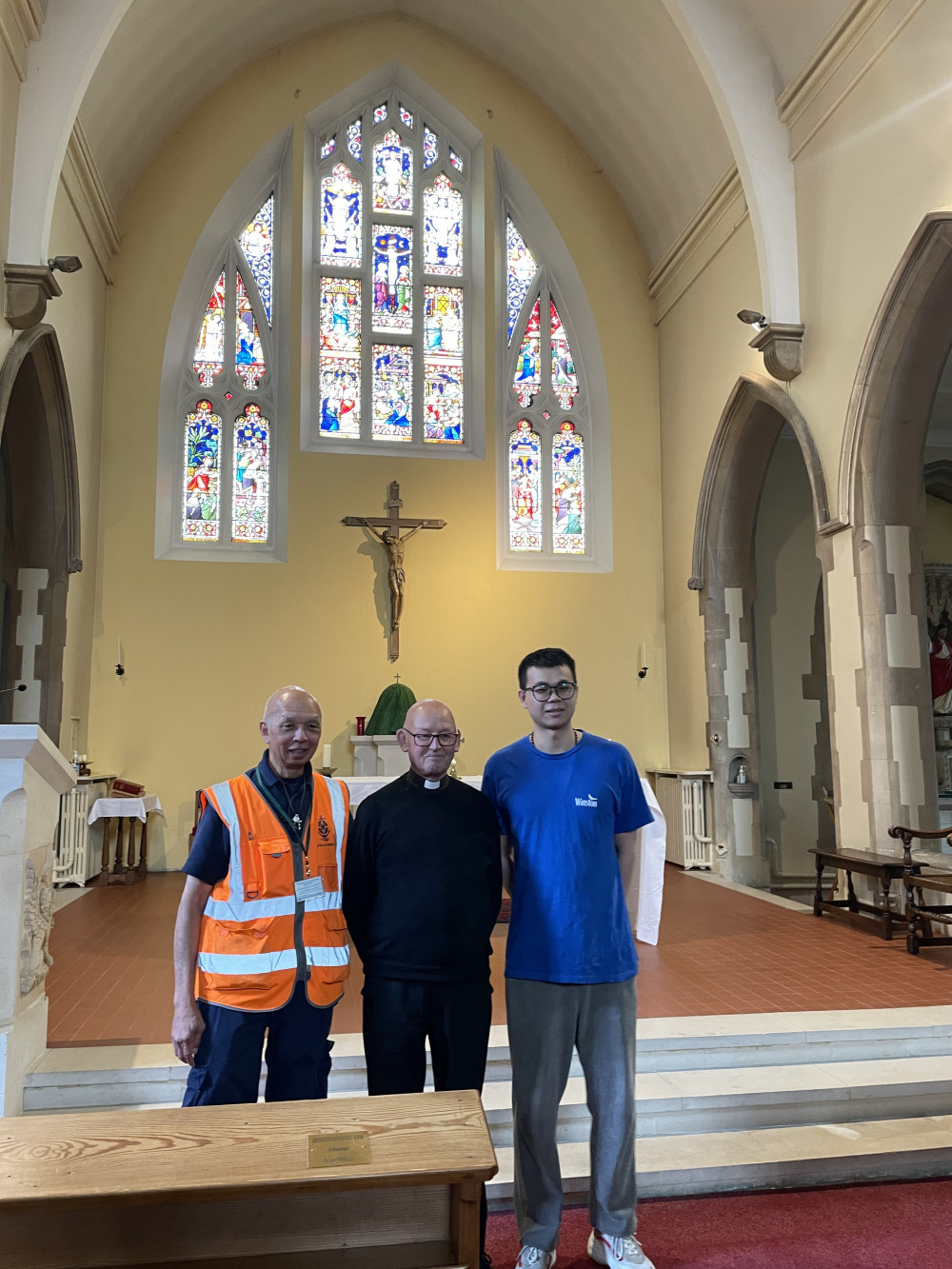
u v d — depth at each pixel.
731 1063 3.98
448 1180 1.78
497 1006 4.59
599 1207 2.66
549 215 10.98
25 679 8.28
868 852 6.59
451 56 10.95
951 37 6.00
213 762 9.56
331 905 2.66
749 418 8.85
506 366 10.95
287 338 10.28
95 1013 4.38
